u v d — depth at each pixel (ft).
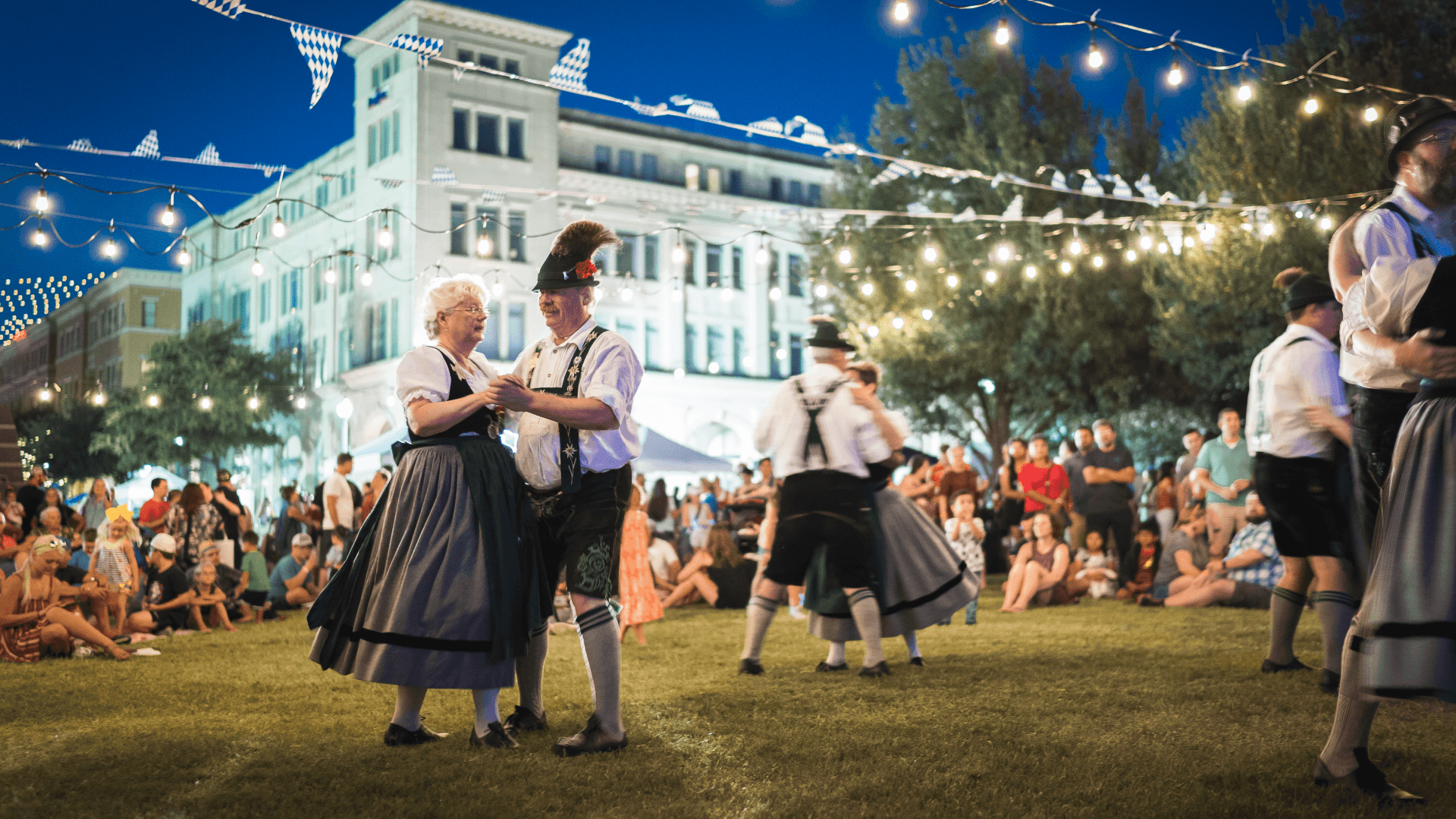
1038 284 67.56
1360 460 10.18
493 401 10.54
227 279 141.59
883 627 16.96
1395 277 8.14
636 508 22.40
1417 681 7.42
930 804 8.30
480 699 10.91
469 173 104.73
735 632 24.26
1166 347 63.26
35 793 8.96
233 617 30.96
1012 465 41.09
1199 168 54.80
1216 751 10.11
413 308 100.89
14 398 120.47
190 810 8.39
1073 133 69.21
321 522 44.16
